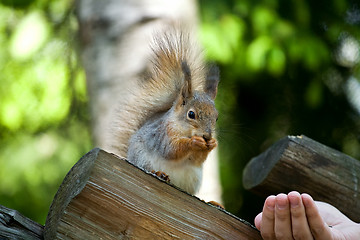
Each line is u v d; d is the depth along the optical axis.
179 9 8.59
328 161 5.96
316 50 12.22
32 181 13.81
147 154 6.89
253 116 14.70
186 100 7.06
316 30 13.95
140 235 4.02
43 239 4.38
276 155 6.05
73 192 3.99
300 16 12.74
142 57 8.33
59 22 13.67
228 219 4.30
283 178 6.00
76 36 13.69
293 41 12.16
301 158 5.92
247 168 6.70
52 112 14.44
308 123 14.60
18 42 12.11
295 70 14.12
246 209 14.18
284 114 14.61
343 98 14.74
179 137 6.72
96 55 8.62
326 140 14.57
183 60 7.26
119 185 4.02
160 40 7.49
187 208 4.20
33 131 14.70
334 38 13.63
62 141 14.24
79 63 13.68
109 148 7.30
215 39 11.35
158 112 7.49
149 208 4.07
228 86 13.56
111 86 8.40
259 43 11.86
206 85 7.68
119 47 8.49
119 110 7.52
